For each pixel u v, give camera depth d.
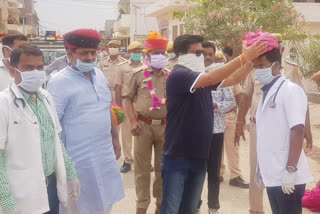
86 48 3.90
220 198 6.23
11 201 3.17
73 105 3.96
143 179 5.40
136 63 7.84
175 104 3.96
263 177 3.72
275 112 3.62
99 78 4.19
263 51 3.40
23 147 3.28
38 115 3.46
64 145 3.96
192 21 12.08
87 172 3.98
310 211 5.64
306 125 4.34
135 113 5.43
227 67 3.48
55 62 8.96
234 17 11.42
